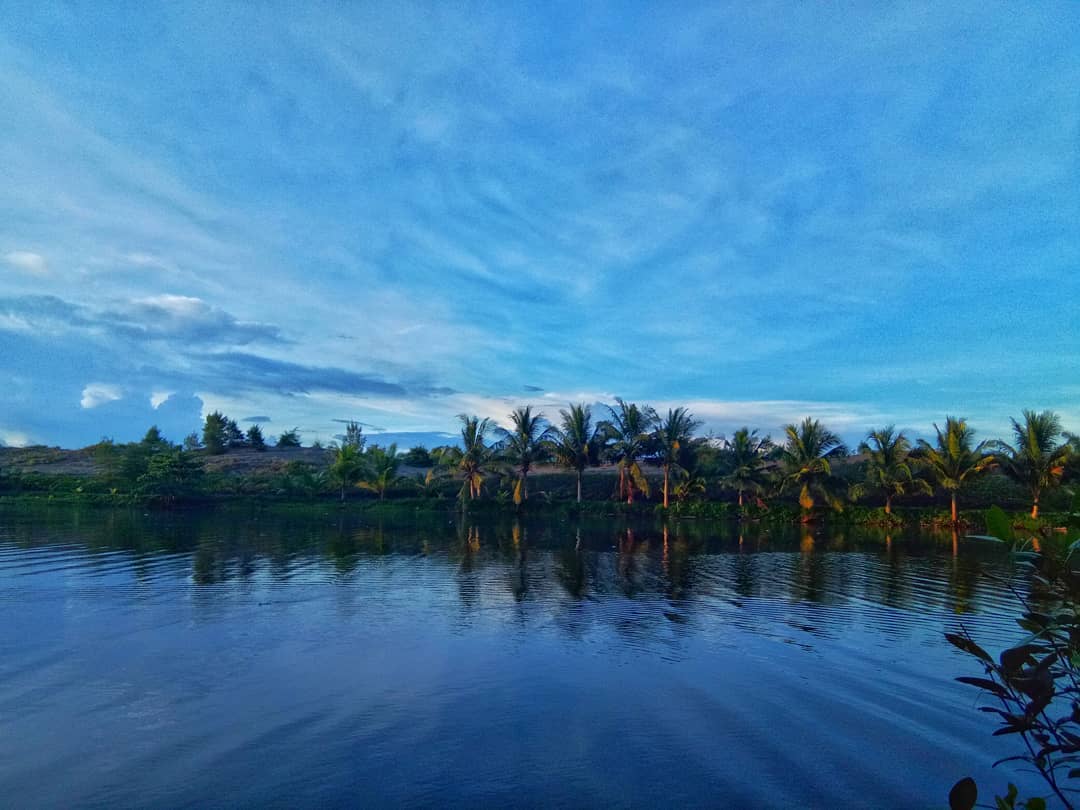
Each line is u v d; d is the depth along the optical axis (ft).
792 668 31.71
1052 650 11.25
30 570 57.47
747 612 44.21
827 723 25.18
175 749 22.12
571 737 23.61
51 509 139.13
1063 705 27.04
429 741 23.06
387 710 25.76
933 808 19.17
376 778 20.39
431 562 67.05
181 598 45.91
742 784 20.45
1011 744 23.54
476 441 156.66
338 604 44.62
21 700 26.30
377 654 33.09
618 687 28.81
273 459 234.38
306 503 160.86
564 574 60.44
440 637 36.50
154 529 97.71
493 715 25.44
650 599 48.60
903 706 26.94
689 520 142.41
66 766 20.86
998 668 11.24
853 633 38.55
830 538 105.29
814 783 20.62
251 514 138.31
